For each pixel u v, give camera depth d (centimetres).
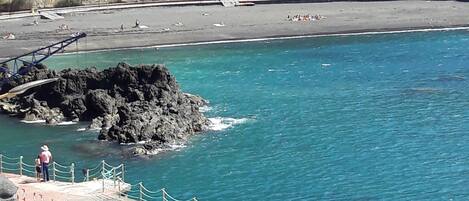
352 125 8638
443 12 18488
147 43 14975
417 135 8181
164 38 15462
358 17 17962
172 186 6700
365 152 7606
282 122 8806
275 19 17862
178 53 14062
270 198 6406
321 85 10931
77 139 8262
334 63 12744
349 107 9519
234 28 16638
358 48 14338
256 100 9981
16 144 8156
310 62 12900
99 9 19938
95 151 7762
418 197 6372
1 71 10081
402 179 6800
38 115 9219
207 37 15600
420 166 7138
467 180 6744
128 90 9344
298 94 10325
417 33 16050
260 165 7238
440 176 6856
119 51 14325
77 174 7044
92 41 15125
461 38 15225
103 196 5862
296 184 6725
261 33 16025
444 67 12181
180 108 8719
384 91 10431
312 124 8700
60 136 8419
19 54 13588
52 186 6062
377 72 11869
